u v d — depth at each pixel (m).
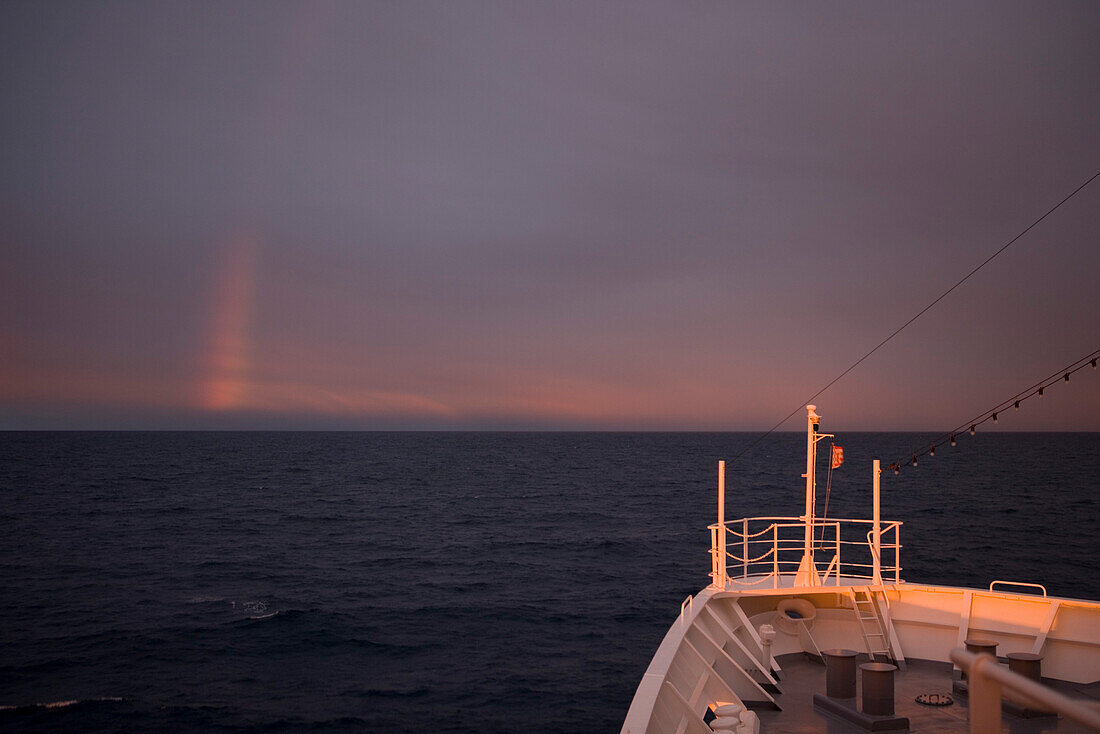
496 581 41.88
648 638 30.66
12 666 26.92
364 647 29.52
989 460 152.75
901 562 44.41
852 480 109.44
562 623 32.97
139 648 29.17
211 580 41.78
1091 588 37.66
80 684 25.28
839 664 11.27
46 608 35.22
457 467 148.75
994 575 40.69
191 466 143.25
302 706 23.47
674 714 8.95
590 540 56.91
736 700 10.80
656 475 127.19
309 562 47.69
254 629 31.91
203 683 25.50
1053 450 198.38
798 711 11.21
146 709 23.20
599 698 24.05
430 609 35.38
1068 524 59.62
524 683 25.42
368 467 146.12
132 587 39.84
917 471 124.56
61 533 58.91
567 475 127.69
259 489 98.12
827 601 14.14
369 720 22.38
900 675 12.63
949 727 10.38
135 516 69.50
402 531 61.72
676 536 58.97
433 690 24.77
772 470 138.75
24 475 115.62
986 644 11.15
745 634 13.18
